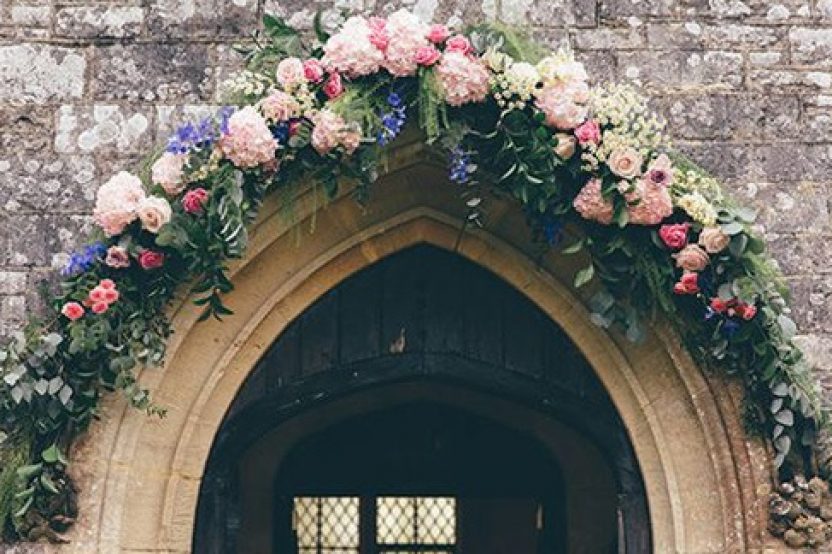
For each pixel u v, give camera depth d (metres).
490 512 8.12
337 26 6.25
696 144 6.41
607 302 6.08
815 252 6.36
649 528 6.32
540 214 6.08
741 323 6.00
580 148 5.95
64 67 6.41
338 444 8.08
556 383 6.64
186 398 6.22
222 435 6.63
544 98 5.92
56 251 6.29
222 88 6.40
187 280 6.12
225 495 6.74
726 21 6.52
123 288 5.96
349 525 8.07
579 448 8.06
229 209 5.87
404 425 8.08
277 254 6.30
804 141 6.43
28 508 5.93
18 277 6.25
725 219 5.95
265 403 6.60
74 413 5.95
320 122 5.88
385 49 5.93
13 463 5.94
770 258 6.24
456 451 8.10
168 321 6.11
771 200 6.39
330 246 6.35
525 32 6.23
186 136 5.93
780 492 6.04
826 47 6.50
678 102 6.45
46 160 6.35
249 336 6.30
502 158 5.99
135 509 6.11
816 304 6.32
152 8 6.46
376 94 5.95
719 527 6.13
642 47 6.48
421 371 6.61
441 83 5.91
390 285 6.68
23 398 5.91
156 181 5.93
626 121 5.98
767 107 6.45
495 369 6.64
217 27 6.45
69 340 5.94
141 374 6.12
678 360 6.20
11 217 6.30
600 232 6.04
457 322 6.66
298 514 8.05
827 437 6.07
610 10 6.50
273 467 8.00
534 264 6.34
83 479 6.01
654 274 6.01
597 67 6.46
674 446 6.24
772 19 6.52
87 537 5.98
